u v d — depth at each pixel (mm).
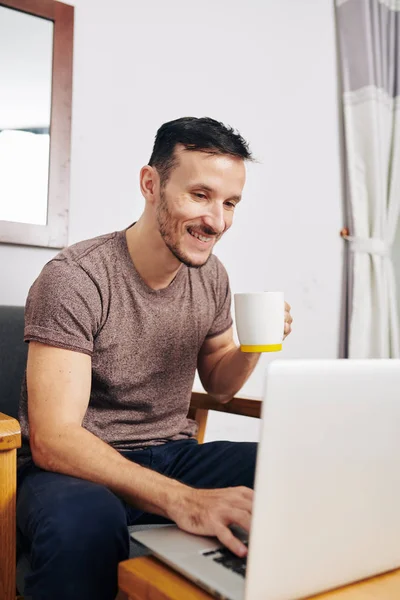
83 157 1525
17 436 766
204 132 1003
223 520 690
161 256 1064
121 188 1596
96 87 1553
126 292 1061
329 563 613
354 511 624
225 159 1008
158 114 1672
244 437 1832
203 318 1196
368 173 2076
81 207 1521
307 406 570
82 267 1010
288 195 1957
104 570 706
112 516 721
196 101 1753
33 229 1416
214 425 1769
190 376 1187
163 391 1134
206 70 1777
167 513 747
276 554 565
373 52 2072
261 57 1907
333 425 590
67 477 818
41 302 951
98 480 800
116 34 1594
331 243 2072
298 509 576
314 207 2025
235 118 1838
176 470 1127
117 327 1044
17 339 1226
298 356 1974
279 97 1948
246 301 997
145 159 1647
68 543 691
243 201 1842
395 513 665
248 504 699
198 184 1000
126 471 792
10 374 1202
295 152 1981
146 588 628
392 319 2100
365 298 2061
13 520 775
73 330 943
